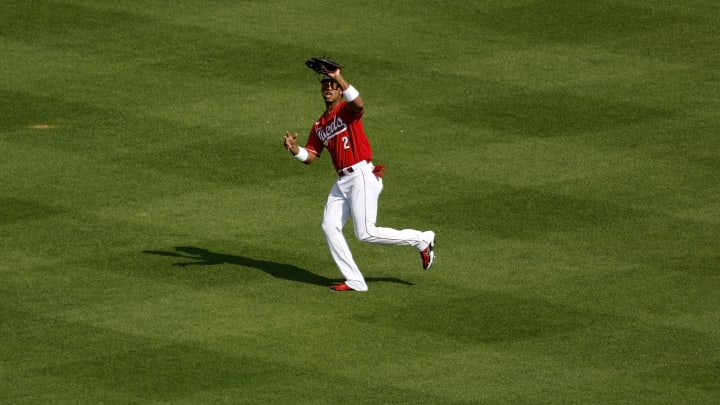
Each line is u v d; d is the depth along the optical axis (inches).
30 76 3312.0
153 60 3398.1
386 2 3735.2
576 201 2824.8
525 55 3474.4
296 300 2411.4
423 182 2896.2
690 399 2113.7
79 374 2148.1
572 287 2479.1
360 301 2412.6
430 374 2171.5
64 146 3014.3
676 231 2709.2
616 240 2667.3
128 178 2883.9
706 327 2342.5
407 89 3297.2
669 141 3100.4
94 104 3193.9
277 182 2893.7
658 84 3356.3
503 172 2942.9
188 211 2753.4
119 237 2637.8
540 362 2218.3
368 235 2442.2
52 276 2477.9
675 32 3612.2
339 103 2413.9
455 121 3164.4
